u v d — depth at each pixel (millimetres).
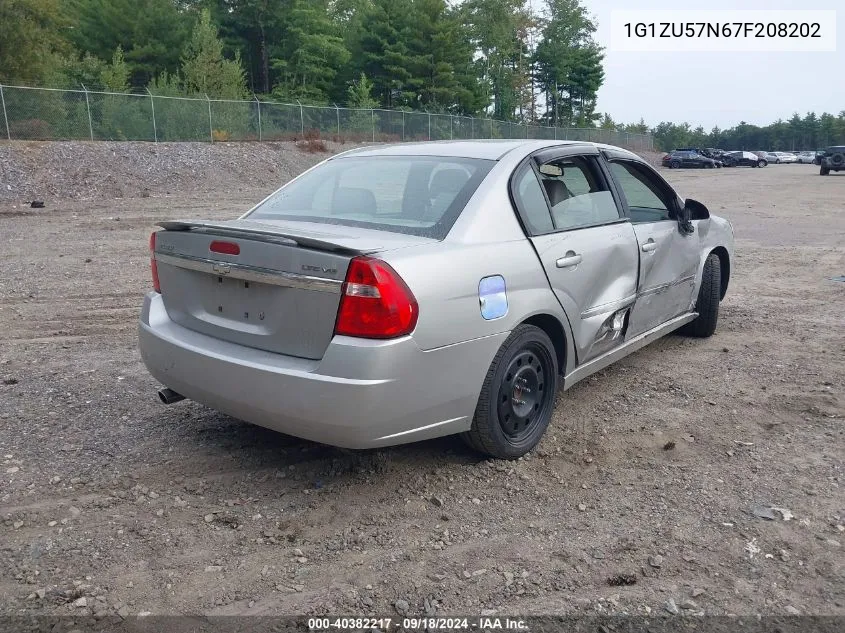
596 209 4648
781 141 150625
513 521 3416
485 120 47812
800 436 4402
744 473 3912
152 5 47906
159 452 4090
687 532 3316
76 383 5207
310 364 3314
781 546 3207
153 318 4016
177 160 26391
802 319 7320
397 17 57188
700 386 5281
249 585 2912
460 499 3607
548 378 4141
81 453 4062
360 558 3104
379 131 39938
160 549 3148
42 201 19656
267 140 34250
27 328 6734
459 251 3549
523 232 3959
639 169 5367
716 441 4332
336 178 4414
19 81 34281
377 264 3189
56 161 22781
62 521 3354
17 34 33969
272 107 35062
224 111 33156
